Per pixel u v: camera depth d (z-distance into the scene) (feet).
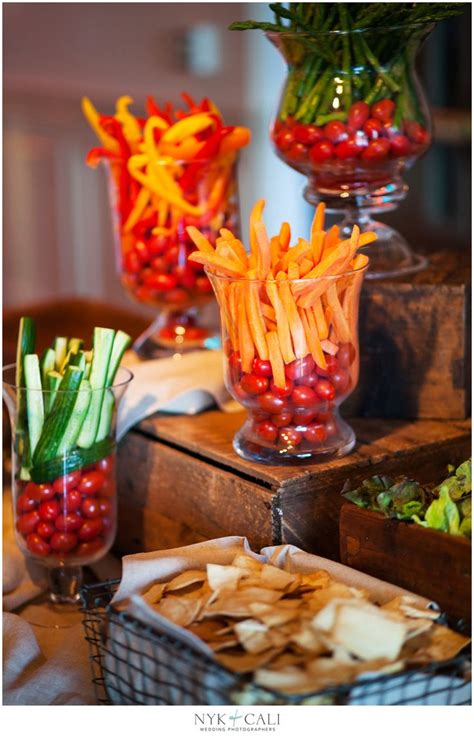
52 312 5.68
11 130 11.34
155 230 4.07
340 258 2.91
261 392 3.12
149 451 3.75
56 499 3.32
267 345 3.05
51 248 11.23
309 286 2.94
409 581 2.79
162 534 3.76
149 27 11.30
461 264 3.98
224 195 4.13
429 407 3.73
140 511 3.87
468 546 2.64
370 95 3.44
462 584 2.67
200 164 3.96
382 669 2.32
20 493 3.36
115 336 3.30
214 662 2.35
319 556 3.02
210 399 3.97
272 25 3.41
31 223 11.35
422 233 9.25
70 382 3.20
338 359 3.13
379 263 3.81
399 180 3.76
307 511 3.21
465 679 2.55
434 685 2.48
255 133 11.44
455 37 8.55
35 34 11.44
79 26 11.27
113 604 2.73
